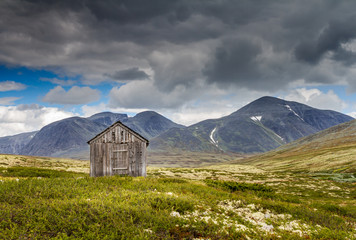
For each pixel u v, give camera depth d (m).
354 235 13.21
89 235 8.88
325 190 44.59
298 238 11.61
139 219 11.02
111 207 11.71
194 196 17.39
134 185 19.08
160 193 16.44
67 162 109.81
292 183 53.22
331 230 13.60
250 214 15.53
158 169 76.31
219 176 65.00
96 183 18.50
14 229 8.72
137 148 30.44
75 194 14.46
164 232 10.12
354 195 38.94
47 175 26.69
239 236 10.91
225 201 17.50
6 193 13.09
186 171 71.12
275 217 15.56
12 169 28.03
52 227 9.33
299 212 17.02
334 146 169.50
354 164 86.88
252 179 61.25
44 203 11.51
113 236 9.03
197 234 10.58
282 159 177.12
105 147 29.48
